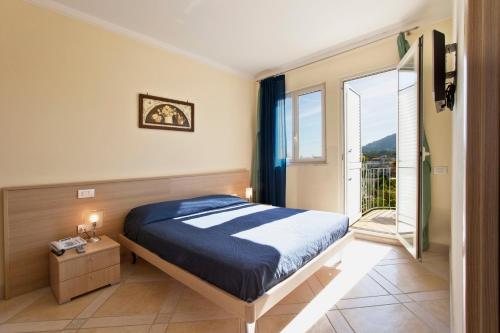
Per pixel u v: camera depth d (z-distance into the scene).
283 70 3.91
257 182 4.27
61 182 2.31
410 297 1.97
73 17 2.37
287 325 1.66
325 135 3.58
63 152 2.32
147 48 2.94
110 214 2.58
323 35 2.94
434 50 1.35
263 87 4.08
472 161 0.45
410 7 2.43
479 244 0.45
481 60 0.43
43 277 2.17
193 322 1.70
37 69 2.17
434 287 2.11
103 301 1.96
